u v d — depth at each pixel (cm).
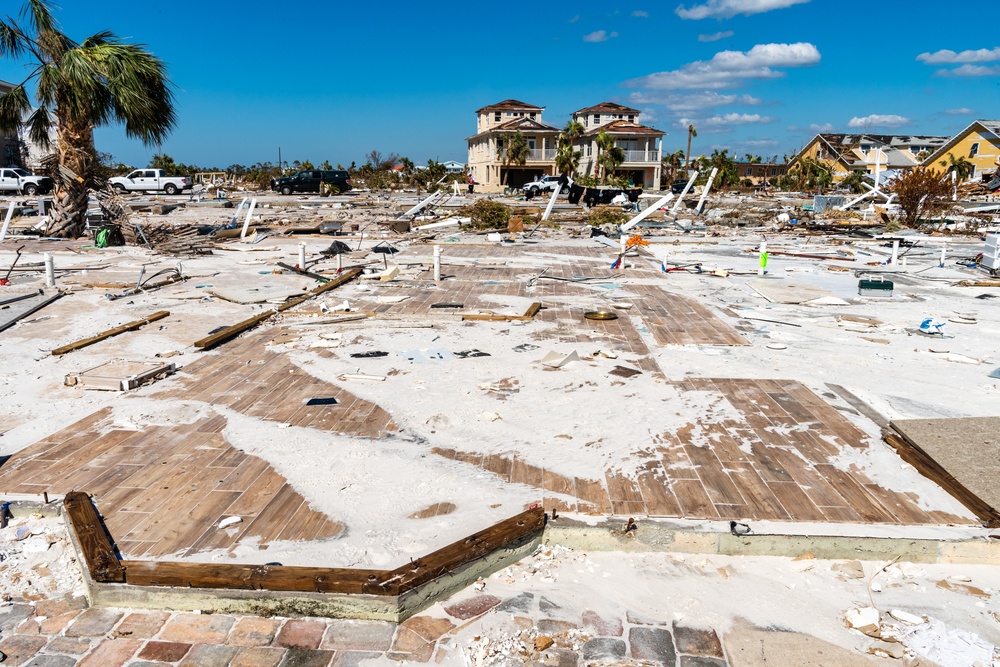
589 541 442
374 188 5762
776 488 495
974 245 2192
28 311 1033
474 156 7081
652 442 577
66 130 1955
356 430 600
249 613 377
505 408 654
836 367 798
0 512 456
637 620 374
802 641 355
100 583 376
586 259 1738
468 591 400
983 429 576
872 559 429
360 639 357
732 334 945
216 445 565
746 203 4309
